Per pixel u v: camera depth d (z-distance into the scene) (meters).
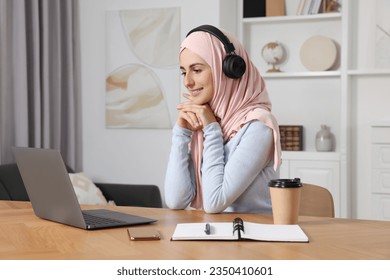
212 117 2.47
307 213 2.76
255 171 2.36
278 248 1.67
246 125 2.42
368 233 1.89
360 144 5.35
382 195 4.96
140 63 5.50
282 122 5.56
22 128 4.88
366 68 5.30
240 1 5.56
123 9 5.54
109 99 5.61
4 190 4.38
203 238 1.77
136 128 5.58
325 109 5.43
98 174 5.71
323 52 5.29
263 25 5.60
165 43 5.41
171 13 5.37
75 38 5.62
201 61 2.51
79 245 1.74
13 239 1.84
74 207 1.97
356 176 5.36
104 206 2.59
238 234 1.76
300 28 5.48
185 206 2.52
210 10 5.22
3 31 4.75
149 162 5.55
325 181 5.14
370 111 5.31
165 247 1.69
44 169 2.06
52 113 5.33
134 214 2.35
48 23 5.25
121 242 1.77
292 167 5.23
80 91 5.71
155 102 5.47
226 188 2.32
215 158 2.40
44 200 2.14
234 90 2.52
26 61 4.91
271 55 5.43
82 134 5.74
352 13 5.32
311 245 1.71
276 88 5.57
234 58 2.45
